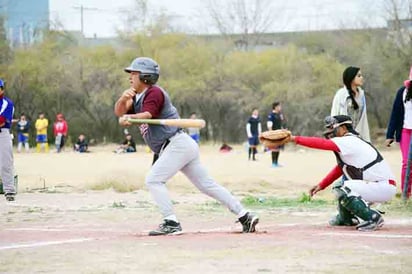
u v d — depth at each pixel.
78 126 75.19
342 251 11.42
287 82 73.62
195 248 11.75
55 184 26.09
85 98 75.00
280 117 39.44
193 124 13.12
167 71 77.56
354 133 14.23
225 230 14.25
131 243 12.34
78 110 75.31
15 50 78.56
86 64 75.69
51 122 75.38
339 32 80.44
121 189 23.58
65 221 15.98
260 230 14.01
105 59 77.00
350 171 14.03
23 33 81.81
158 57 78.19
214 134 75.12
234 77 75.25
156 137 13.36
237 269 10.12
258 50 89.38
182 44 80.56
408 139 19.22
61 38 81.94
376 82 71.69
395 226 14.51
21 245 12.36
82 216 16.83
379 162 13.91
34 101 75.62
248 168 34.72
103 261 10.73
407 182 19.09
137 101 13.45
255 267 10.23
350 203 13.86
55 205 19.28
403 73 71.62
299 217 16.45
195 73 76.19
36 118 75.56
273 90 72.88
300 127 72.50
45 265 10.54
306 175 29.53
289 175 29.48
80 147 58.38
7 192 20.30
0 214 17.25
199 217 16.52
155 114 13.23
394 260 10.71
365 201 14.04
